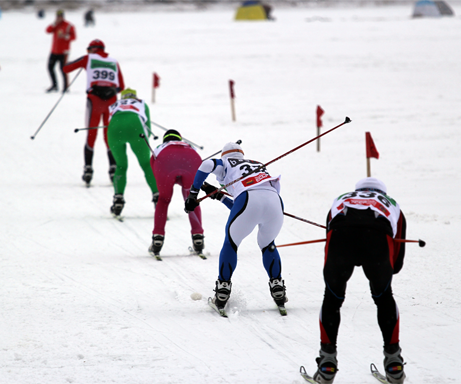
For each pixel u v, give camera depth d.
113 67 34.12
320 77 69.38
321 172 35.38
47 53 94.88
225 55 87.88
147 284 19.09
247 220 16.61
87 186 34.12
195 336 15.04
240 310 16.95
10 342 14.37
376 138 43.41
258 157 39.09
